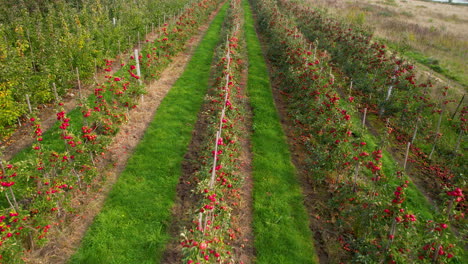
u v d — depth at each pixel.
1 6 19.00
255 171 10.03
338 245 7.50
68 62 14.05
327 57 19.41
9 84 10.49
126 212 8.08
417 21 31.19
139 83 12.70
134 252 7.07
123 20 21.30
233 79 13.52
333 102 10.32
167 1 27.69
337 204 8.40
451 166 10.77
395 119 13.64
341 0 44.09
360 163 8.35
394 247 6.21
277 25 20.94
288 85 15.22
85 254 6.94
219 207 7.27
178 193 8.88
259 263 7.07
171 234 7.62
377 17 31.73
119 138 11.09
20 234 6.59
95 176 8.73
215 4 35.44
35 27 16.11
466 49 22.25
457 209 9.06
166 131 11.72
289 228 7.98
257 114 13.43
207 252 5.90
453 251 6.28
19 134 10.94
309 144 11.05
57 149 10.10
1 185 6.38
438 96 14.80
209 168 7.73
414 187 9.84
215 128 9.27
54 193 7.09
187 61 19.09
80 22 18.89
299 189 9.37
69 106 12.83
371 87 14.91
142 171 9.55
